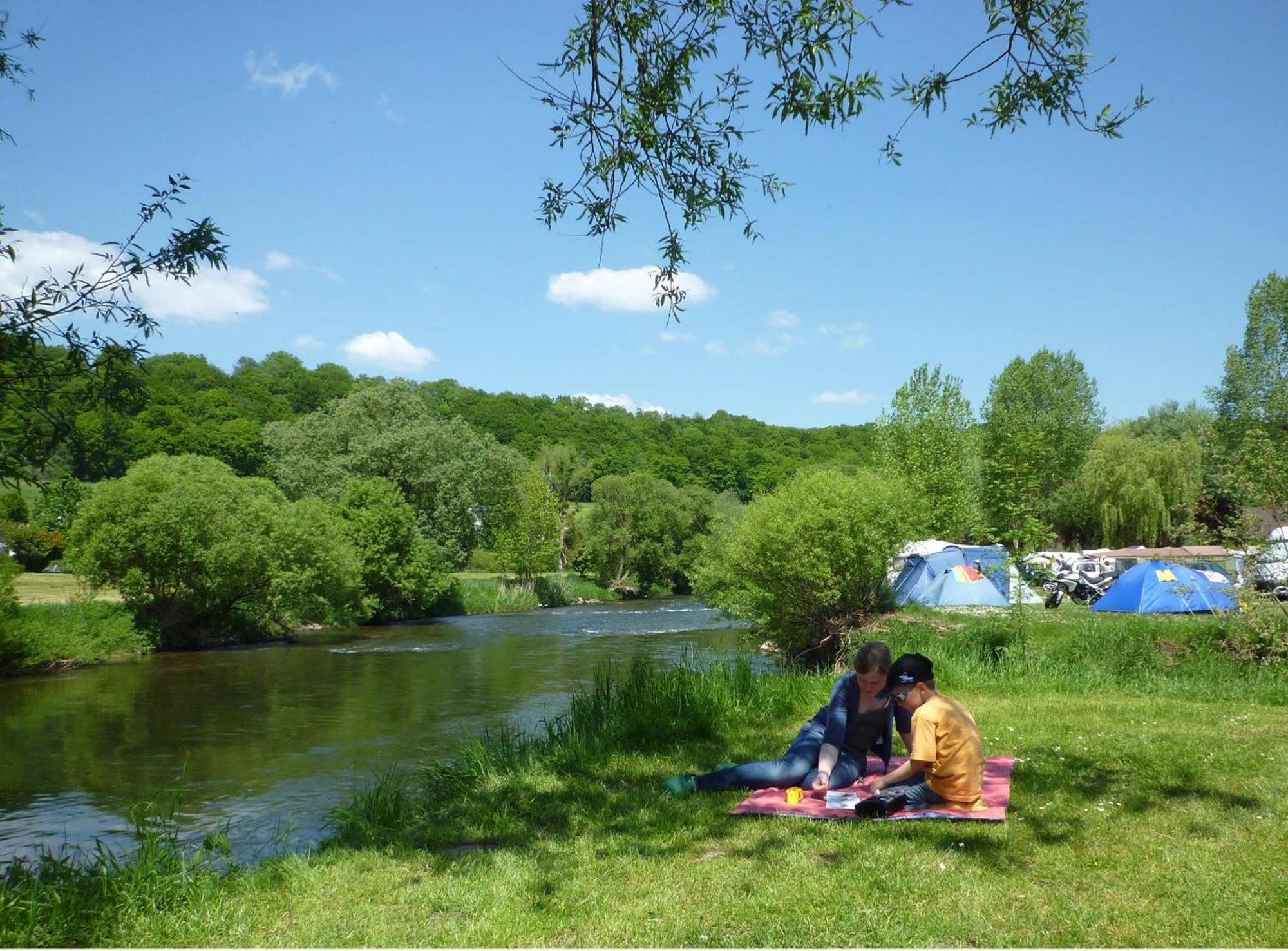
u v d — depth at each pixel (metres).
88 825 9.65
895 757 7.94
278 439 49.94
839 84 6.51
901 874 5.07
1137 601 23.70
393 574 40.62
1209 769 7.13
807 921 4.46
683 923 4.55
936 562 29.45
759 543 22.23
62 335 5.88
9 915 4.92
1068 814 6.07
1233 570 15.37
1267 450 12.98
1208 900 4.50
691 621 39.88
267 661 25.70
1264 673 12.42
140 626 27.98
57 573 50.25
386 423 51.25
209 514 29.36
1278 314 39.78
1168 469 52.41
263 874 5.84
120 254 5.88
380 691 19.72
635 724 9.61
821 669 18.55
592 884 5.17
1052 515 56.75
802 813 6.38
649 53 7.00
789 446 114.69
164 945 4.62
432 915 4.91
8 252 5.71
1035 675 13.20
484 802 7.29
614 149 7.25
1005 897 4.69
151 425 67.62
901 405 36.88
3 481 6.05
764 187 7.51
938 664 13.33
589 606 52.25
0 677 22.66
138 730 15.45
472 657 26.31
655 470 97.38
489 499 52.03
